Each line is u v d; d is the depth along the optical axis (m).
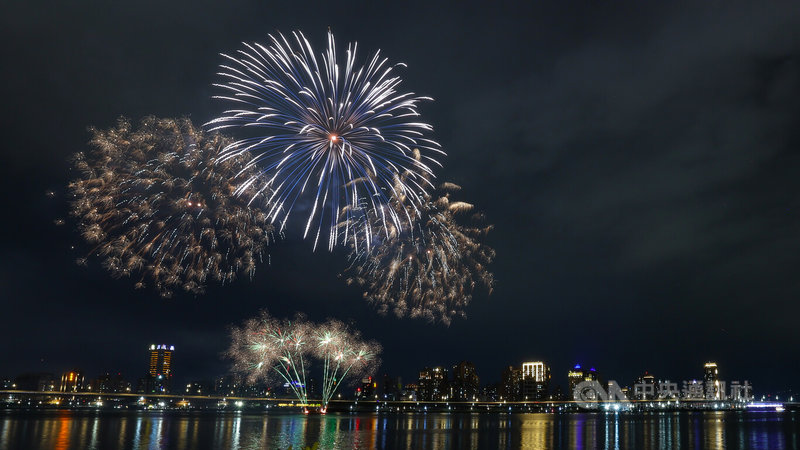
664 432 129.75
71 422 133.62
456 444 89.56
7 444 76.50
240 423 140.00
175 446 77.56
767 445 95.94
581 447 88.50
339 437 96.62
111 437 89.94
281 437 94.44
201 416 195.25
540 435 114.00
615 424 174.38
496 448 84.25
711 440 105.50
